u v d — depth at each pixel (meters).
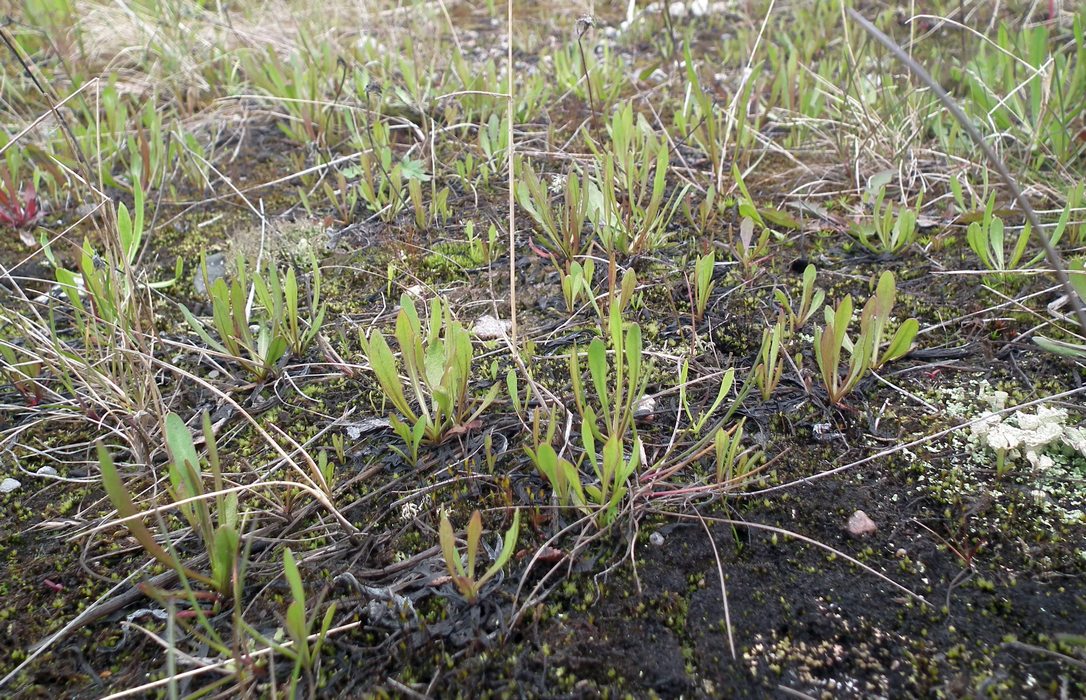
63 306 0.42
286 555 0.21
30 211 0.50
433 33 0.78
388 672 0.24
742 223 0.41
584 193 0.41
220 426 0.34
